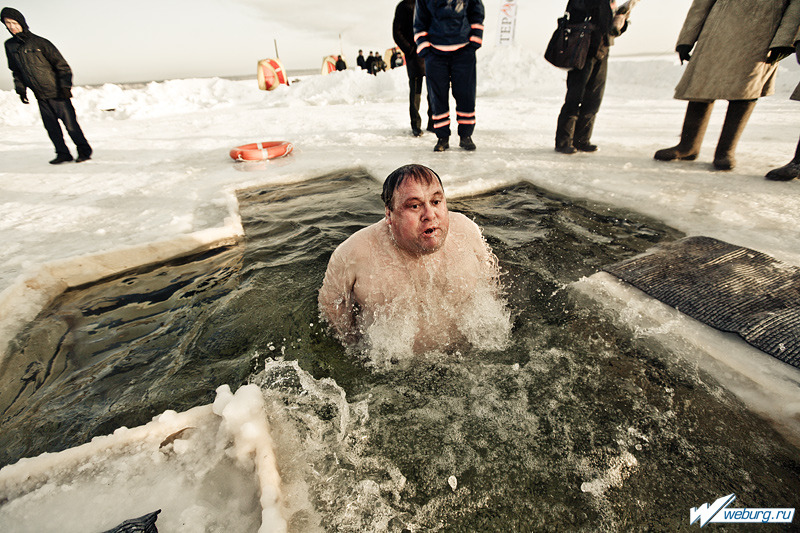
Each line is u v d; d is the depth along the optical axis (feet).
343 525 3.89
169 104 49.88
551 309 7.07
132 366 6.32
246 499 3.98
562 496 4.12
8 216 12.44
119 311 7.88
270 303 7.71
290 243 10.19
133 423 5.25
